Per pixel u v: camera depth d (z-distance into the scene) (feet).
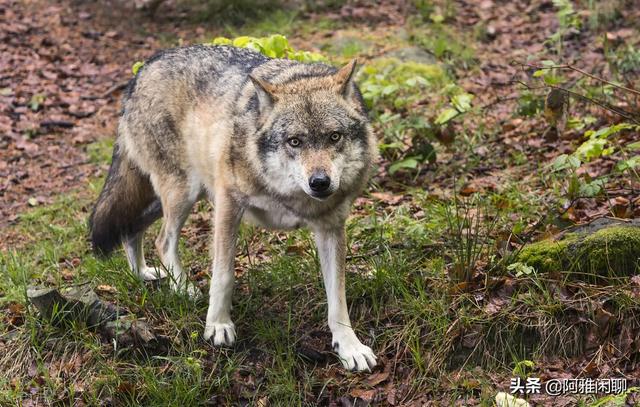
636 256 22.75
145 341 23.03
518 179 30.30
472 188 29.48
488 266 23.70
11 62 48.01
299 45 46.91
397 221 27.50
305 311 24.25
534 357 22.00
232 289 23.27
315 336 23.61
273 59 24.31
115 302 24.71
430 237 25.96
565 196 25.91
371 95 33.01
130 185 26.78
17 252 29.91
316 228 22.56
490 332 22.39
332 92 21.65
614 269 22.76
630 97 33.83
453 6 50.62
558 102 26.78
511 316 22.38
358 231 27.32
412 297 23.26
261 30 49.49
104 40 51.13
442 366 22.18
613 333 21.79
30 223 32.55
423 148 31.73
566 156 24.72
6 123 41.39
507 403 20.27
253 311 24.34
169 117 24.97
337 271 22.63
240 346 23.38
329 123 21.12
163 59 25.89
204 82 24.40
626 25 45.27
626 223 23.86
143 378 22.43
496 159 32.37
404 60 43.65
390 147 33.09
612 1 46.29
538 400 20.84
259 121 21.81
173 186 25.41
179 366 22.47
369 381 22.15
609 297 22.06
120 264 26.68
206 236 29.45
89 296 23.93
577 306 22.18
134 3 53.31
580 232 23.79
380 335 23.08
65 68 47.57
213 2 52.54
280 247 27.45
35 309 24.39
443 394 21.63
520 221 25.99
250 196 22.39
